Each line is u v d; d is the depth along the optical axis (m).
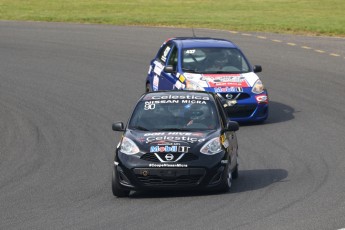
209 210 41.16
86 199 46.00
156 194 46.78
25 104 79.88
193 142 45.41
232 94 69.00
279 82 89.31
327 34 123.38
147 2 168.25
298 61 101.00
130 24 133.62
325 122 70.25
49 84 89.56
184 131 47.03
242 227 37.06
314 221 37.75
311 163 55.00
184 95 50.41
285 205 41.81
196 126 47.69
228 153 46.31
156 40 116.25
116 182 45.47
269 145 61.66
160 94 50.84
